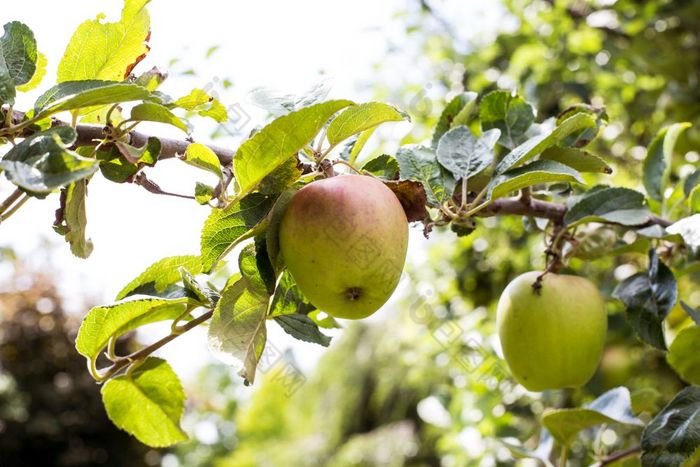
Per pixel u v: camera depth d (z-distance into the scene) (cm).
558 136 145
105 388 139
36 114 118
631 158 402
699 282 341
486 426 304
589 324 172
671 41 398
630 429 296
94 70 133
